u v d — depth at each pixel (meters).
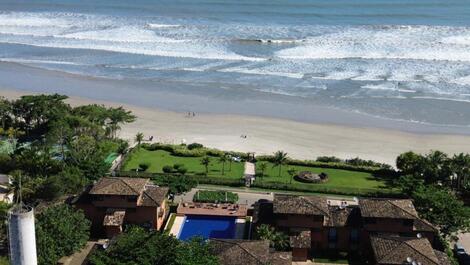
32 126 121.62
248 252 70.88
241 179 100.94
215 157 111.00
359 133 124.56
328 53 178.38
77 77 159.50
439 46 185.00
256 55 177.38
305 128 126.44
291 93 146.62
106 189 84.00
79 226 78.56
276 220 81.31
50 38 197.25
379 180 104.06
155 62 171.50
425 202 85.06
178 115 132.75
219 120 130.00
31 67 167.88
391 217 79.12
